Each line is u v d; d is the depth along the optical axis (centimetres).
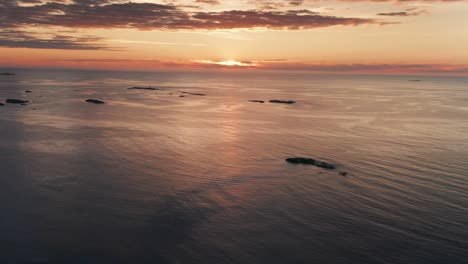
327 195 3123
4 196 3012
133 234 2438
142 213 2747
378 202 2966
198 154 4444
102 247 2272
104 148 4650
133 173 3653
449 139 5462
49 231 2448
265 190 3231
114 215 2700
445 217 2688
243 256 2198
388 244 2333
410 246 2308
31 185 3266
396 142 5231
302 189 3259
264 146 4931
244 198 3052
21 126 6053
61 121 6662
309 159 4088
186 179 3497
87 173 3619
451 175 3631
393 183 3409
